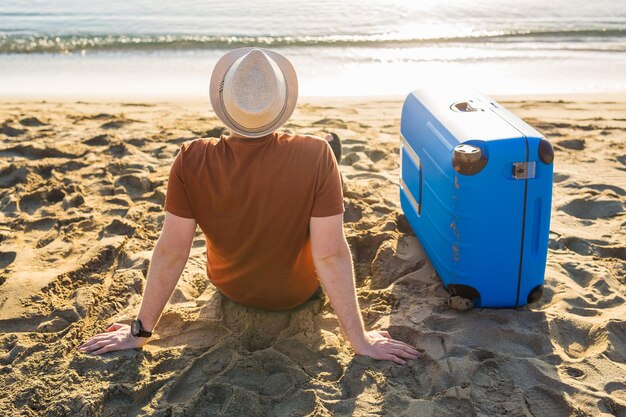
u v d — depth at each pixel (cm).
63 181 505
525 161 294
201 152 271
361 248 402
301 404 267
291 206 272
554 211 448
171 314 325
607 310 326
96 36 1234
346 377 281
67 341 306
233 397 266
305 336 310
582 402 264
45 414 259
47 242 412
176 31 1274
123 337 298
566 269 369
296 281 305
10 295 343
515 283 317
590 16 1404
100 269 379
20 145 573
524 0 1553
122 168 531
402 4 1510
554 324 315
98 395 266
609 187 490
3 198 475
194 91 930
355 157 561
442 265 336
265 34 1255
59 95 895
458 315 324
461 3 1527
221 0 1543
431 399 269
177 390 276
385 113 751
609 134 651
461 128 315
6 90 922
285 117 275
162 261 282
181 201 273
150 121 698
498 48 1188
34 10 1441
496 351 298
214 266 312
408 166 387
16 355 296
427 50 1178
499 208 300
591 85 959
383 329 318
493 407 264
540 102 815
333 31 1287
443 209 320
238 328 315
